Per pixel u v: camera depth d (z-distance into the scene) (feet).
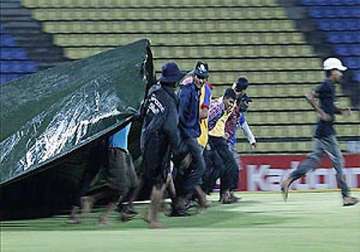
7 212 156.76
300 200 190.70
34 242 97.66
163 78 116.47
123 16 332.19
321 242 92.84
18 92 144.15
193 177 140.97
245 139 280.31
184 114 136.87
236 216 141.08
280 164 245.65
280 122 291.99
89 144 131.54
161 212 145.18
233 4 338.34
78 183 154.92
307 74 312.71
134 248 87.45
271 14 335.06
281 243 91.81
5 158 131.64
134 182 133.69
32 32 324.60
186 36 326.44
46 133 133.39
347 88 305.12
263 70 314.14
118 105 131.64
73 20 329.72
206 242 93.50
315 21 332.19
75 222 135.64
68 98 137.08
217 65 315.78
